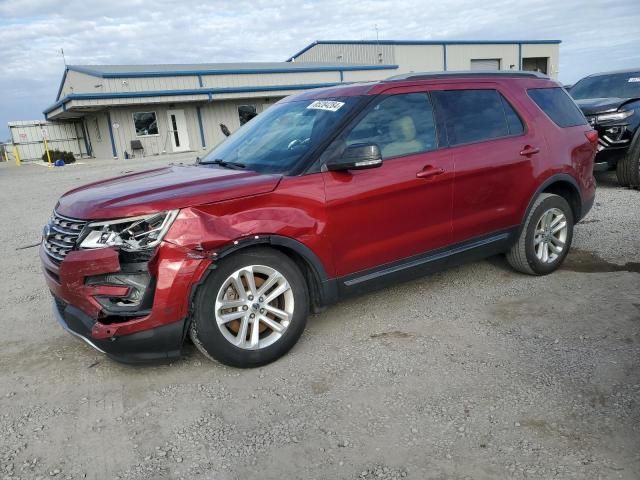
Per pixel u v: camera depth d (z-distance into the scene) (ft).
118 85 88.58
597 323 12.60
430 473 7.99
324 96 13.80
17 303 16.62
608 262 16.90
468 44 135.74
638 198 26.35
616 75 33.88
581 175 16.38
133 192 10.95
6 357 12.71
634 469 7.79
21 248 24.30
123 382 11.21
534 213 15.26
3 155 133.49
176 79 93.56
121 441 9.23
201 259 10.24
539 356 11.23
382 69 116.57
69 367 12.02
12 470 8.58
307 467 8.30
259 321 11.36
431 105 13.62
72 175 64.54
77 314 10.58
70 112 99.60
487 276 16.30
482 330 12.66
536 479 7.72
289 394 10.39
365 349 12.05
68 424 9.80
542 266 15.78
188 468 8.46
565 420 9.04
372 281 12.76
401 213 12.75
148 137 93.86
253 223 10.71
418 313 13.87
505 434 8.77
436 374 10.78
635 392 9.69
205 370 11.50
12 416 10.15
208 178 11.49
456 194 13.60
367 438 8.91
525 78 15.98
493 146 14.25
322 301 12.17
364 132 12.43
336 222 11.81
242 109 101.60
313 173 11.64
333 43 136.56
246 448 8.86
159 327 10.25
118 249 10.02
